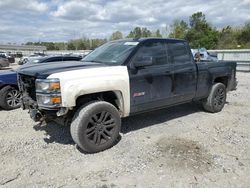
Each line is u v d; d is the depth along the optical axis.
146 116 6.04
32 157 3.97
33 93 4.22
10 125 5.50
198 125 5.42
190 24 68.12
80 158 3.93
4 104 6.83
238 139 4.64
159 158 3.90
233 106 7.13
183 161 3.80
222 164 3.72
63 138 4.71
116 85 4.22
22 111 6.80
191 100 5.80
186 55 5.49
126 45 4.86
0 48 78.56
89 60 5.09
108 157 3.96
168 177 3.39
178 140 4.57
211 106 6.23
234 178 3.37
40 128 5.26
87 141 3.98
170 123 5.55
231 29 63.72
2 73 6.93
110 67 4.23
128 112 4.51
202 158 3.89
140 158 3.91
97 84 3.98
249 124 5.51
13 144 4.44
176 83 5.20
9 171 3.56
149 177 3.40
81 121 3.90
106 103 4.15
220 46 59.41
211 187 3.18
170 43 5.20
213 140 4.59
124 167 3.65
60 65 4.34
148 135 4.83
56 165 3.72
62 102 3.72
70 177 3.41
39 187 3.19
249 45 54.22
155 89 4.82
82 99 4.12
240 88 10.41
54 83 3.66
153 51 4.85
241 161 3.82
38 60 9.56
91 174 3.48
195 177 3.39
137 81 4.51
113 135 4.25
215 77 6.20
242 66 18.83
